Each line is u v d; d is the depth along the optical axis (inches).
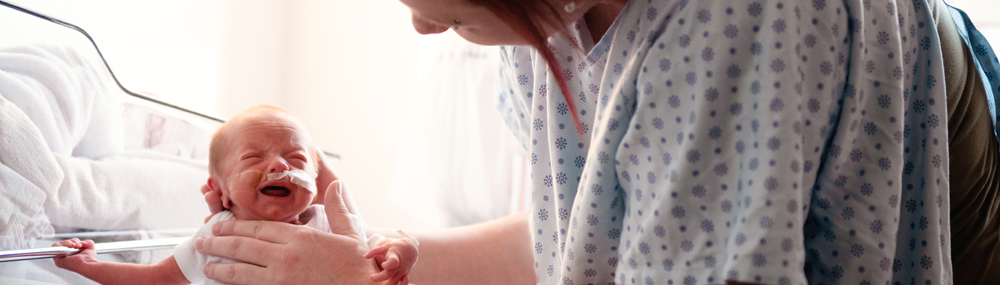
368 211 121.0
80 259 36.8
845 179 26.3
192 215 50.1
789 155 23.1
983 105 33.3
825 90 24.6
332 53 122.6
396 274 36.1
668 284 24.5
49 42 37.0
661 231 24.8
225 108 107.1
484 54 103.7
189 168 49.9
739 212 23.8
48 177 36.0
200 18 99.8
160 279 38.6
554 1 26.4
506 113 41.4
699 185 24.4
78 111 38.8
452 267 45.6
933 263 27.8
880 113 26.2
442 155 104.7
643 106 25.5
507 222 49.1
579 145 31.6
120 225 42.4
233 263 36.4
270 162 40.0
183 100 97.0
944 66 31.4
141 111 44.7
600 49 30.0
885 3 26.6
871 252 26.2
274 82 120.4
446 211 105.1
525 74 35.6
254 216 39.6
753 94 23.9
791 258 22.7
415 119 108.2
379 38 120.7
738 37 24.3
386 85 120.3
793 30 23.9
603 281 28.7
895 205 26.1
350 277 35.7
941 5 33.7
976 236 32.5
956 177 31.8
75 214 38.4
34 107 35.3
